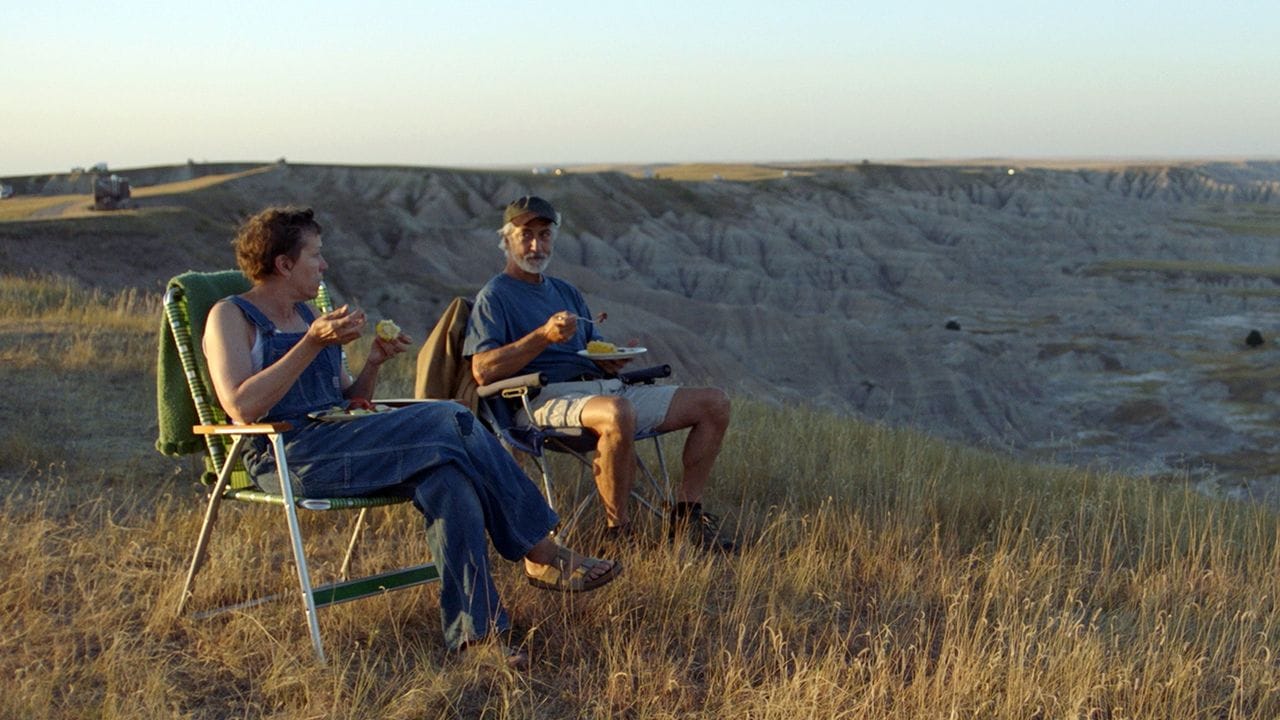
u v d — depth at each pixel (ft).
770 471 20.72
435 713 11.00
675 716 11.27
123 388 24.79
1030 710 11.76
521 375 16.69
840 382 241.96
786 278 383.86
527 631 13.12
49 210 227.81
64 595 13.39
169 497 16.76
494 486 12.63
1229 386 216.95
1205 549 18.42
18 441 19.19
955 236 466.29
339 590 12.05
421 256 283.18
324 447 12.19
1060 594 15.66
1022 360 248.52
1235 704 12.53
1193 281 362.12
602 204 398.42
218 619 12.85
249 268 12.91
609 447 15.38
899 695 11.88
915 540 17.51
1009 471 25.71
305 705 10.95
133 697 10.63
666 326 235.20
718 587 14.88
